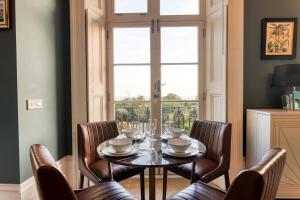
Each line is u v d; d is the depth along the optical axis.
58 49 2.84
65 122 3.01
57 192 1.12
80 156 2.32
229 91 2.77
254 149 2.66
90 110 2.89
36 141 2.36
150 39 3.23
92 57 2.93
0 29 2.07
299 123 2.34
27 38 2.23
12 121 2.09
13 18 2.06
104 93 3.22
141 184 2.36
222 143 2.30
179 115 3.28
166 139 2.13
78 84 2.85
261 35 2.91
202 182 1.90
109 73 3.29
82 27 2.81
